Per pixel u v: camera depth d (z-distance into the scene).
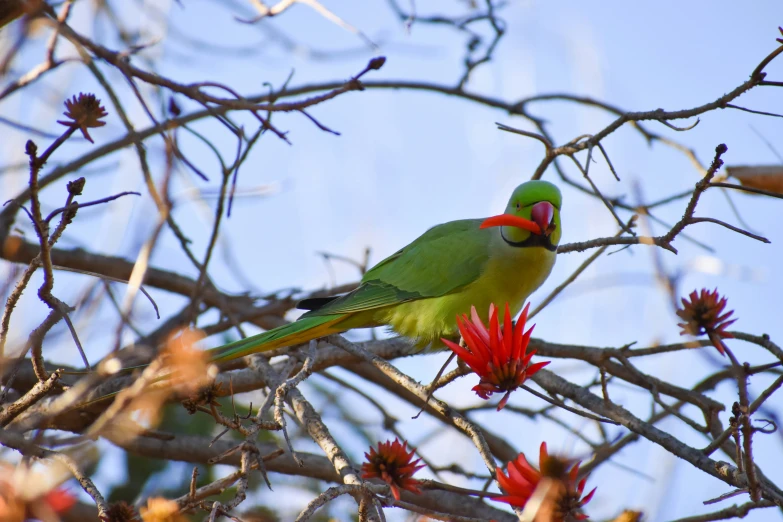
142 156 6.05
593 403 8.57
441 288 9.59
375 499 5.74
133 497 10.60
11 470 5.64
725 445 8.91
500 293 9.52
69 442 5.55
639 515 5.95
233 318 9.34
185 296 10.55
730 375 9.84
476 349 6.10
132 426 7.06
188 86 6.25
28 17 6.30
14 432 5.68
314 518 10.05
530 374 6.11
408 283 9.75
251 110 6.25
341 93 6.27
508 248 9.33
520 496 5.50
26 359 9.38
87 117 5.80
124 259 10.53
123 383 8.09
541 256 9.26
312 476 9.83
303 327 8.92
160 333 9.73
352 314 9.84
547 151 8.85
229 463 9.80
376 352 9.97
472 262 9.51
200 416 11.05
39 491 5.59
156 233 5.51
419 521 5.76
